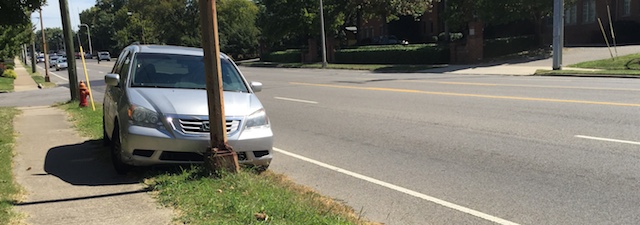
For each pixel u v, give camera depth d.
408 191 5.64
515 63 28.47
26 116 12.11
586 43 40.00
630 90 13.59
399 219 4.77
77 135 9.05
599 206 4.98
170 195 5.01
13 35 28.39
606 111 10.22
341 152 7.65
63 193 5.26
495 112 10.77
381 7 45.69
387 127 9.64
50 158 7.08
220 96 5.57
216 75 5.49
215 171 5.54
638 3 36.88
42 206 4.80
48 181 5.78
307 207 4.74
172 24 74.81
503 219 4.72
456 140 8.21
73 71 15.75
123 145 5.80
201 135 5.76
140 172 6.06
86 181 5.79
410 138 8.52
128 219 4.42
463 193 5.52
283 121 10.80
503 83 17.33
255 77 27.08
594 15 39.66
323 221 4.38
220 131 5.58
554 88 14.84
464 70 26.72
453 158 7.07
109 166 6.56
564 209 4.93
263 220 4.28
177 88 6.55
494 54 32.16
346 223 4.40
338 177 6.27
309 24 44.59
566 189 5.52
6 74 36.75
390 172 6.45
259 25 50.25
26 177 5.97
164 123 5.71
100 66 55.03
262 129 6.14
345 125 10.04
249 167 6.07
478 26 30.50
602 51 30.20
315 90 17.55
